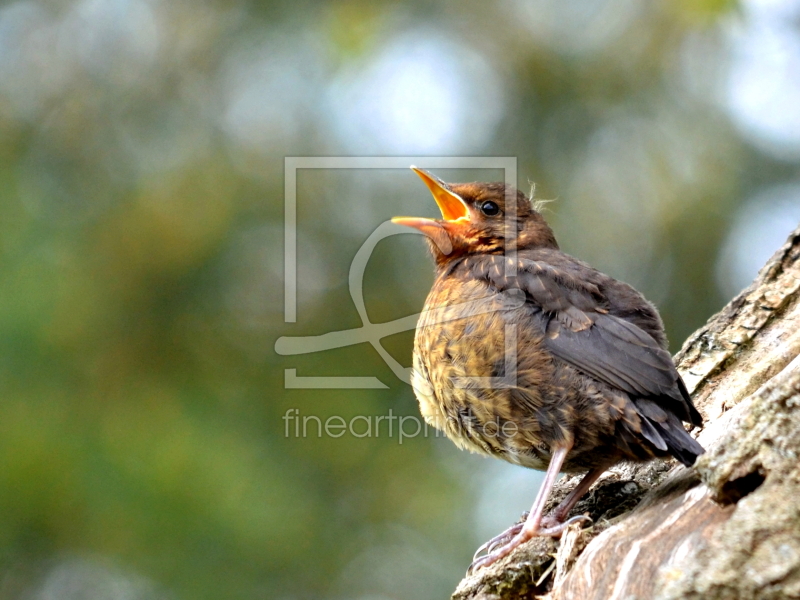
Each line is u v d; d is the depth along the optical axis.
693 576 4.45
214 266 12.84
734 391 6.86
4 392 11.56
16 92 13.95
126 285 12.61
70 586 11.23
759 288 7.64
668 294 13.22
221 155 13.49
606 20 14.28
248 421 12.33
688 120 13.77
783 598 4.29
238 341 12.72
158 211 12.99
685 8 13.70
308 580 11.45
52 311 12.01
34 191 13.24
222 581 11.09
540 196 13.48
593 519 6.26
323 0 14.27
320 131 13.57
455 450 12.84
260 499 11.62
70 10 14.43
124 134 13.78
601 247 13.34
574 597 5.02
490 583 5.98
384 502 12.30
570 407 6.21
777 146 13.51
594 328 6.36
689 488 5.39
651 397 6.04
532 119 13.92
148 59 14.23
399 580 11.92
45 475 11.27
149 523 11.22
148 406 12.09
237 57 14.16
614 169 13.63
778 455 4.76
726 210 13.30
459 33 14.26
